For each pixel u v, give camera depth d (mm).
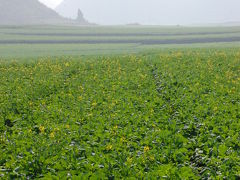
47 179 9797
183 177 9773
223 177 9945
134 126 14328
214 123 14422
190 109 16297
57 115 16391
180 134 13281
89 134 13906
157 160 11203
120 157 11227
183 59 31000
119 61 31328
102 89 21047
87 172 10234
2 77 25703
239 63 28391
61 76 25328
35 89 21516
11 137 13812
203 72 24625
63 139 12938
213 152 11578
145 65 28828
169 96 19297
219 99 18000
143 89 20922
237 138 12797
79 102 18422
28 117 16453
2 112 17484
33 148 12039
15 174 10391
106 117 15734
